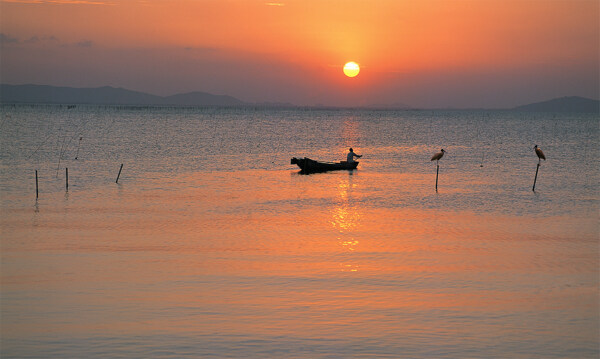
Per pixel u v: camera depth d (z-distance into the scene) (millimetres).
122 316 16219
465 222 30078
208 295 18109
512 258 22859
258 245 24875
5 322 15727
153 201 36438
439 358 13727
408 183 46094
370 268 21328
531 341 14719
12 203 35406
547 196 39281
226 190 41625
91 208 33844
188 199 37344
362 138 118188
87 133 115125
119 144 88875
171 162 62719
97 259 22422
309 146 93938
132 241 25531
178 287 18922
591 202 36844
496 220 30719
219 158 68438
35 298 17734
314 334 15055
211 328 15391
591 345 14516
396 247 24594
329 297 17984
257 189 42281
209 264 21781
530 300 17828
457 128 173125
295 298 17859
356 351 14039
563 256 23219
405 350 14133
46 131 119625
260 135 121125
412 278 20078
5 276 20062
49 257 22688
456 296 18172
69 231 27531
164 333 15016
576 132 150625
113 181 46250
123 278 19906
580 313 16703
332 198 38062
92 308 16875
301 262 22125
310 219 30750
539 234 27250
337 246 24703
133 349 14062
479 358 13742
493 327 15609
